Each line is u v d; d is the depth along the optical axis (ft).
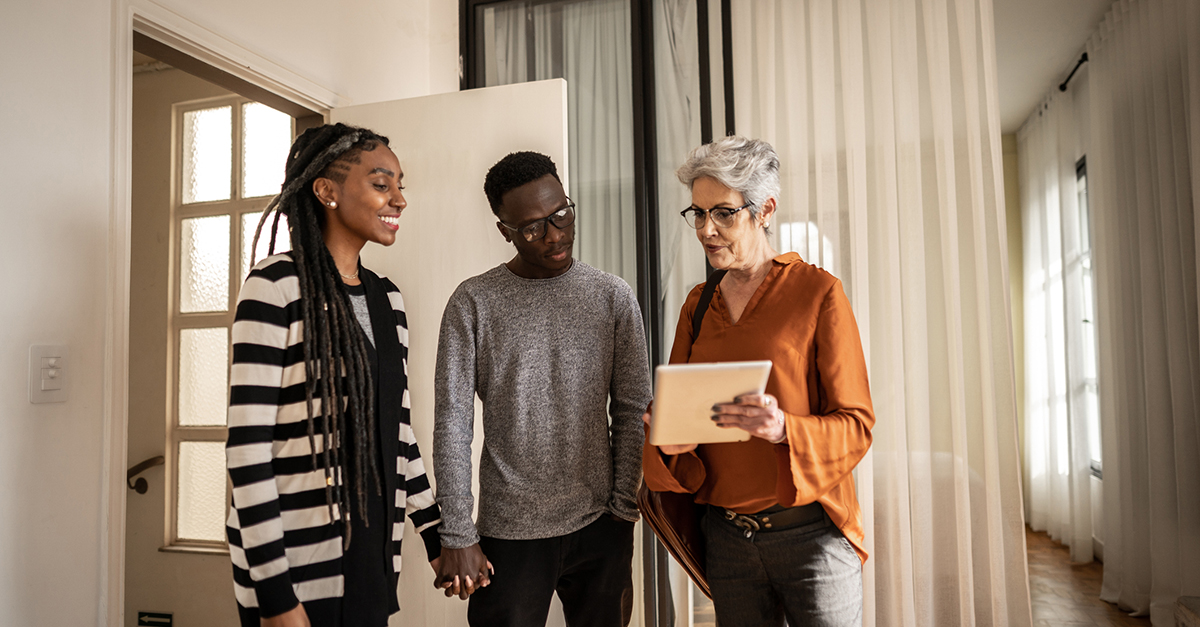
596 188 8.41
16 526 4.55
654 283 8.14
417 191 7.30
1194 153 8.57
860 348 4.20
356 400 4.08
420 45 9.11
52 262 4.83
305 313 3.95
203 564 8.50
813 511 4.17
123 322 5.29
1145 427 10.07
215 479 8.64
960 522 7.52
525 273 5.11
